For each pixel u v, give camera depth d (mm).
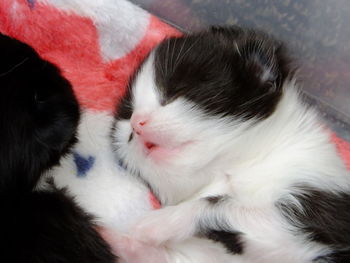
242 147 209
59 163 213
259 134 209
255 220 204
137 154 214
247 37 217
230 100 207
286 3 240
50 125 200
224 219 205
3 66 196
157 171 213
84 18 240
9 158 192
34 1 236
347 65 248
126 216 222
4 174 192
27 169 196
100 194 223
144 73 216
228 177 212
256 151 210
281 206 204
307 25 241
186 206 210
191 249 214
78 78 241
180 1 250
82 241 200
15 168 193
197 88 207
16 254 193
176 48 215
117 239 211
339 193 205
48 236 197
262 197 207
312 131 214
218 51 212
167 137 207
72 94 210
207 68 209
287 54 220
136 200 223
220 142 207
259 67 211
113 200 223
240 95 207
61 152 208
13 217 195
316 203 203
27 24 238
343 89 251
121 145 222
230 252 209
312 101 249
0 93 193
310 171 207
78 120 211
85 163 225
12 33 239
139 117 208
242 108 207
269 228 203
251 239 204
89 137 229
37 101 199
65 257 195
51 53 243
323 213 203
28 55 202
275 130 210
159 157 210
